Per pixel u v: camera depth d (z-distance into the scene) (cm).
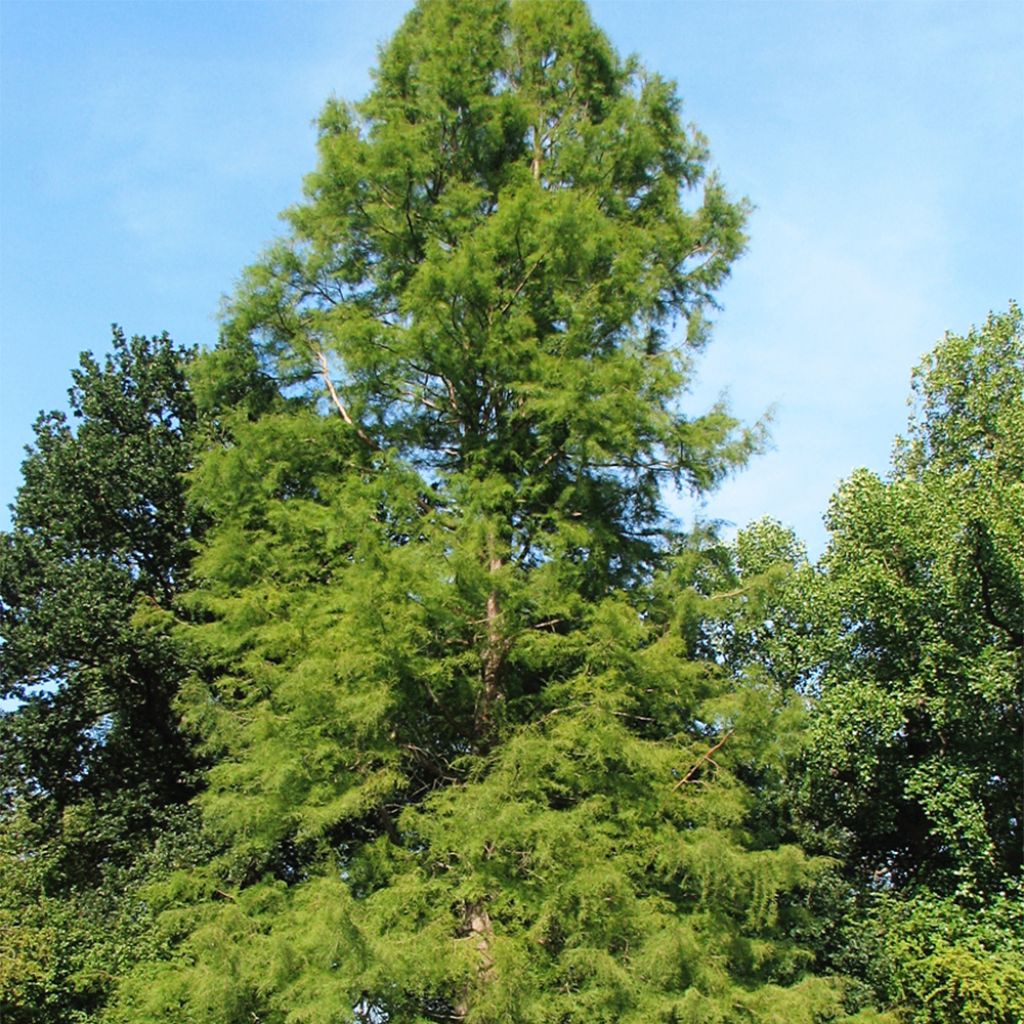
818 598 1864
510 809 1013
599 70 1703
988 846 1619
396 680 1177
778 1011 1056
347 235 1509
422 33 1673
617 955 1055
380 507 1341
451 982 1024
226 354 1471
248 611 1271
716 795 1181
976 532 1698
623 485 1433
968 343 2031
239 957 990
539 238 1348
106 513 1966
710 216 1595
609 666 1204
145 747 1945
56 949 1406
